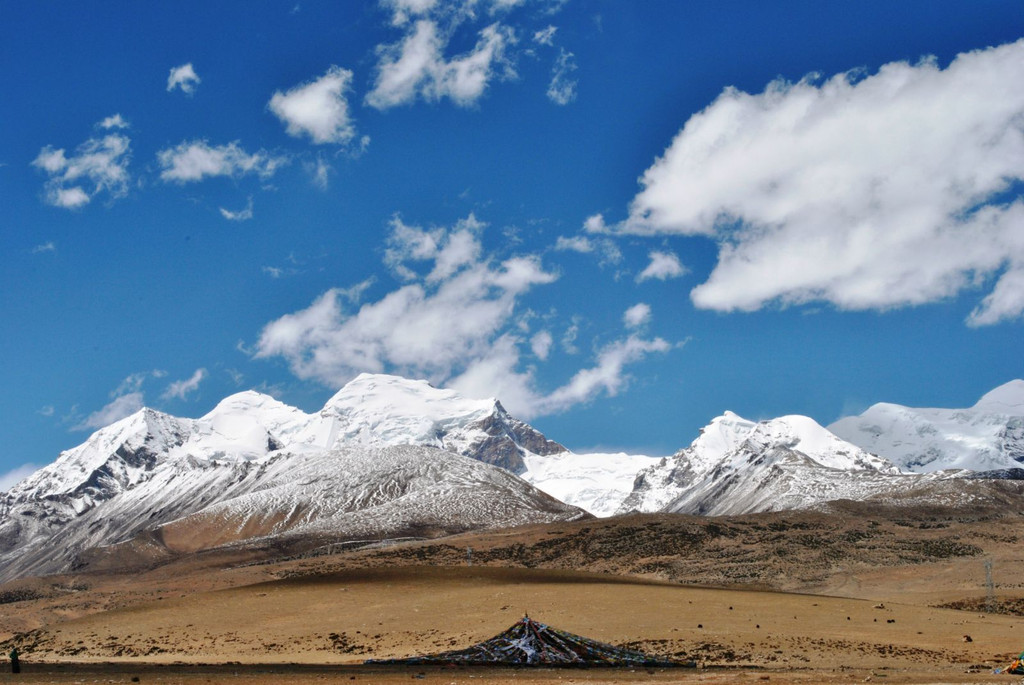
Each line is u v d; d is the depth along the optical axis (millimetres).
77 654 102188
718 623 99875
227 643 103438
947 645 88625
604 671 74562
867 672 72500
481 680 68812
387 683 67438
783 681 67062
